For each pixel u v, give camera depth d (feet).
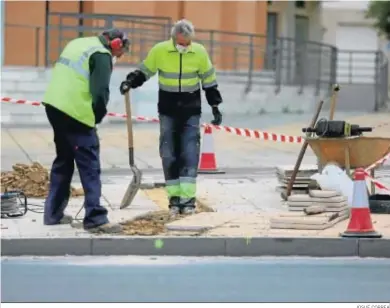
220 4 238.89
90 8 224.33
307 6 271.28
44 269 70.18
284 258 75.25
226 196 102.47
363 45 275.59
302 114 224.12
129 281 66.69
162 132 87.45
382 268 72.13
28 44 221.25
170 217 85.46
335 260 74.79
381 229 80.59
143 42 213.46
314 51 239.71
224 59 239.71
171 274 69.05
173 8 233.55
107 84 77.66
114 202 97.14
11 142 162.61
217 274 69.36
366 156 93.25
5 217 86.07
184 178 87.71
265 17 251.39
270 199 100.27
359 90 249.75
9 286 64.80
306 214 83.71
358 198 76.95
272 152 152.97
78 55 78.13
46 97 78.33
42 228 80.07
